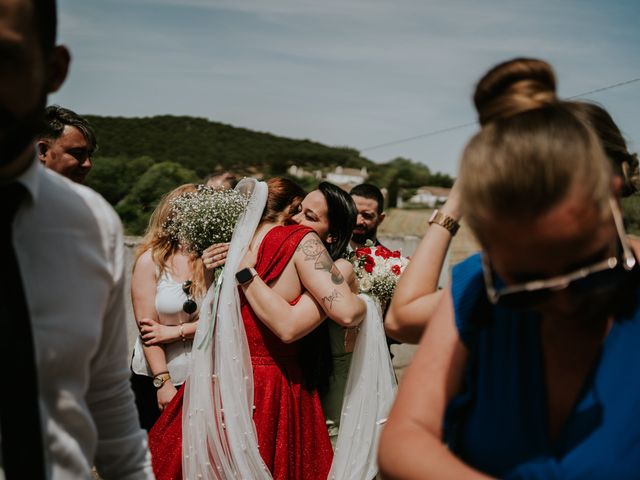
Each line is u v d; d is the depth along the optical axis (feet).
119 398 5.36
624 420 3.64
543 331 3.93
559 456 3.79
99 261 4.75
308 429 10.65
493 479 3.71
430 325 4.36
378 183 310.65
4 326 4.08
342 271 11.41
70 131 11.79
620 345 3.72
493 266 3.69
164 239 12.54
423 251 5.35
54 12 4.26
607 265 3.44
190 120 378.73
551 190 3.21
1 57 3.92
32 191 4.37
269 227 11.03
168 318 12.22
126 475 5.36
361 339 11.25
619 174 4.31
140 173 105.29
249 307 10.64
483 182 3.31
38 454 4.10
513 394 3.96
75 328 4.54
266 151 388.98
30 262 4.42
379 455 4.11
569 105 3.85
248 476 10.04
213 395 10.42
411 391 4.20
